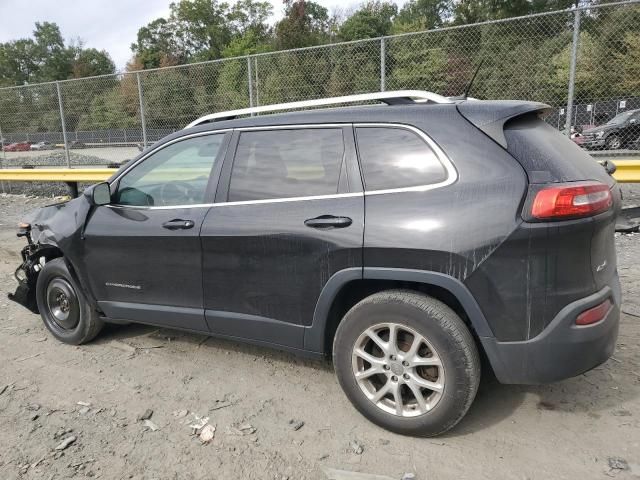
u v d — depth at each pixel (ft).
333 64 28.94
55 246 13.76
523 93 25.50
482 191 8.40
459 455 8.85
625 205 26.81
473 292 8.39
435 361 8.81
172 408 10.67
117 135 38.73
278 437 9.56
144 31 257.75
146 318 12.49
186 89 34.42
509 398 10.53
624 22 23.56
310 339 10.16
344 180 9.68
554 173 8.24
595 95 24.64
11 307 17.31
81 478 8.60
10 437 9.81
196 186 11.52
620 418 9.70
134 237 12.00
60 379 12.09
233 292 10.88
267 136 10.80
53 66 295.28
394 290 9.26
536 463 8.57
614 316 8.73
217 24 250.57
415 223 8.71
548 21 24.45
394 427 9.38
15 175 43.06
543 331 8.22
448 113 9.14
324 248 9.52
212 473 8.65
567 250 8.05
